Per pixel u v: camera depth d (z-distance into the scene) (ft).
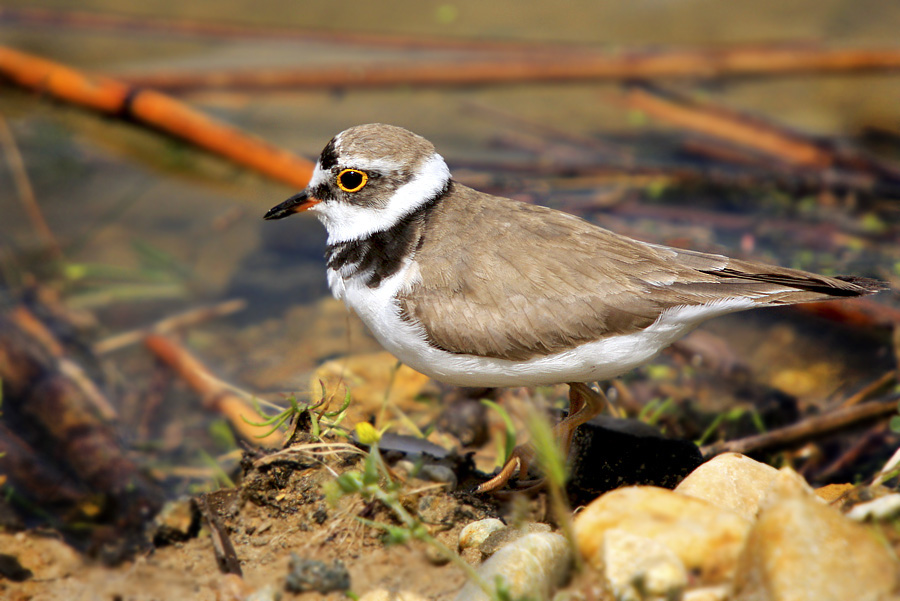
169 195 51.88
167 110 52.34
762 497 22.52
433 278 25.55
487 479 27.45
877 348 37.37
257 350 40.75
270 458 26.03
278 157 50.65
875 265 40.88
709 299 24.48
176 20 65.92
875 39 61.26
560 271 24.91
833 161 50.65
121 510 31.12
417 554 23.59
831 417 31.89
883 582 17.95
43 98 55.21
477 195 27.50
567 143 54.90
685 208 47.91
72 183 52.75
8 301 43.55
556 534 21.91
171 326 42.80
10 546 26.32
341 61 61.36
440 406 34.17
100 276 46.50
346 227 27.73
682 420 34.19
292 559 22.80
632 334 24.68
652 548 19.36
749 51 59.00
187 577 23.86
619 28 65.62
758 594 18.52
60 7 67.15
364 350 39.60
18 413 35.94
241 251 48.32
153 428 36.73
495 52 61.93
